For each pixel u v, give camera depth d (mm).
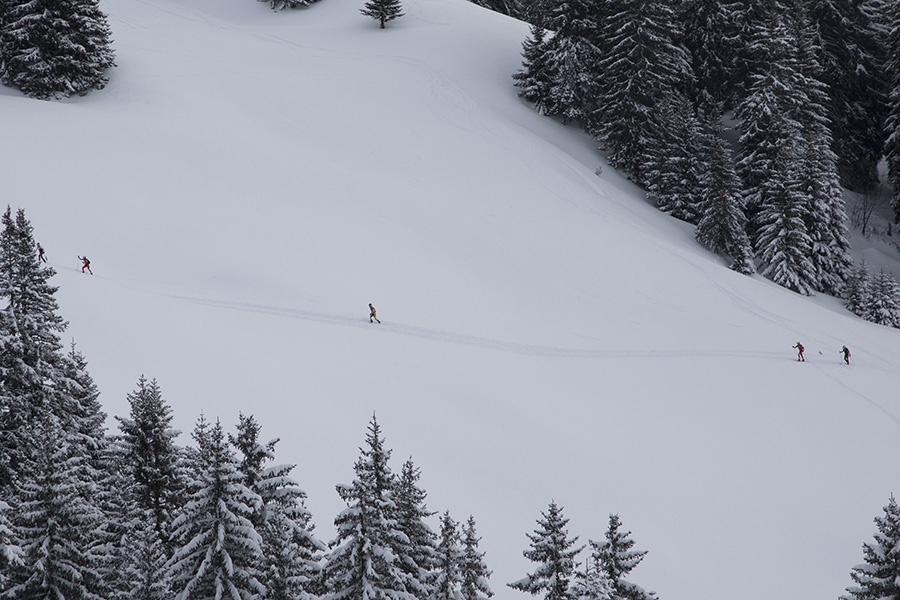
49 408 23969
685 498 39594
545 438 42031
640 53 88312
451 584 20906
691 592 32406
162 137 68562
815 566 36188
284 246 57469
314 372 43094
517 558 31766
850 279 81312
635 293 64062
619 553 20875
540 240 68562
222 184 63750
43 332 24812
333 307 51844
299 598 17281
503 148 84000
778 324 63281
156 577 19078
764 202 84062
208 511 17047
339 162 72688
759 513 39562
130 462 24875
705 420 47844
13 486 22391
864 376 56125
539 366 50281
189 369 39875
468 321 54281
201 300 48812
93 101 75125
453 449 39000
